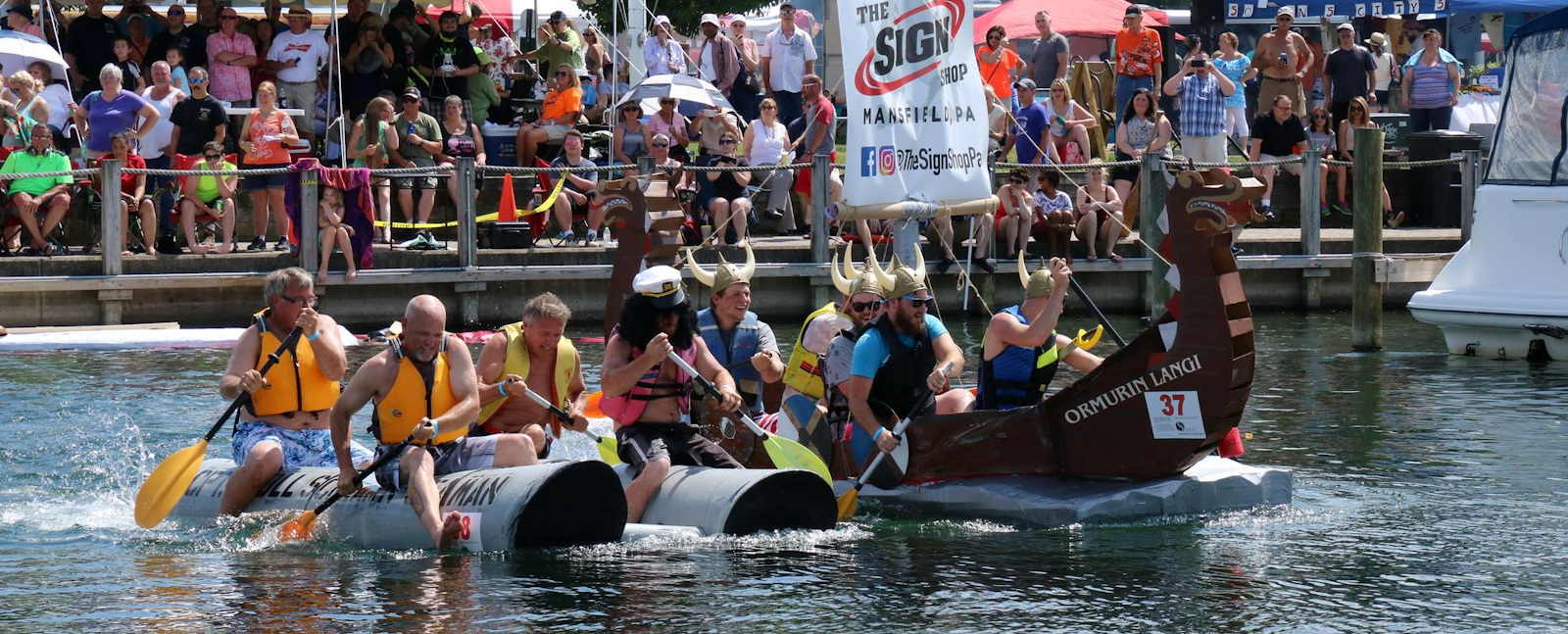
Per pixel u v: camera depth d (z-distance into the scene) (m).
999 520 11.95
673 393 11.79
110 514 12.19
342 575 10.12
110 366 20.44
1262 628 8.95
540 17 36.16
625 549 10.83
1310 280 28.50
